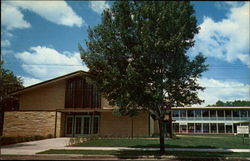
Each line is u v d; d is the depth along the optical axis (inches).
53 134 1030.4
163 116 587.2
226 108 2014.0
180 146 730.2
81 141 824.9
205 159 522.0
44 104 1125.7
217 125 2030.0
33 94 1140.5
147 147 692.7
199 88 565.0
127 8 541.3
